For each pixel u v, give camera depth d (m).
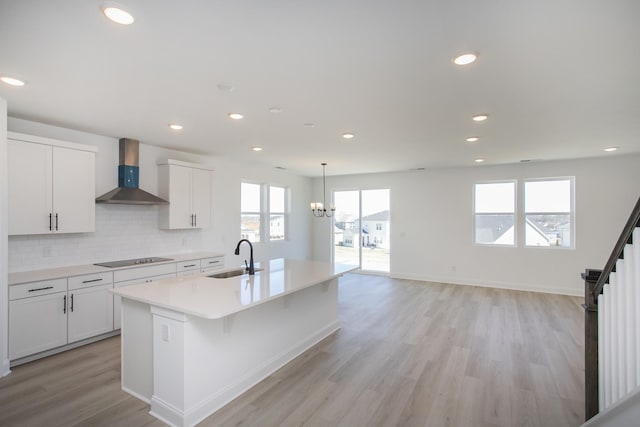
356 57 2.12
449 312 4.91
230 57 2.13
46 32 1.82
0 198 2.86
